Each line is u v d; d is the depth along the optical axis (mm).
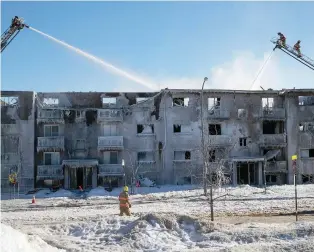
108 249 18172
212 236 19109
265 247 16391
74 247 18562
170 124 55031
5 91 54312
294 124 56594
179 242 19047
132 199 40281
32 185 53594
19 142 54094
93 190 49469
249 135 56156
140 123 55344
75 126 55281
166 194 43344
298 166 55875
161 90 55000
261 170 54875
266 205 33125
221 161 44500
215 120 55438
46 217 28719
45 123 54938
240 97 56531
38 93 55594
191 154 54469
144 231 20000
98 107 56000
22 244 15867
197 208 32094
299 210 30125
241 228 20250
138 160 54906
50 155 54844
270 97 57438
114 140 54250
